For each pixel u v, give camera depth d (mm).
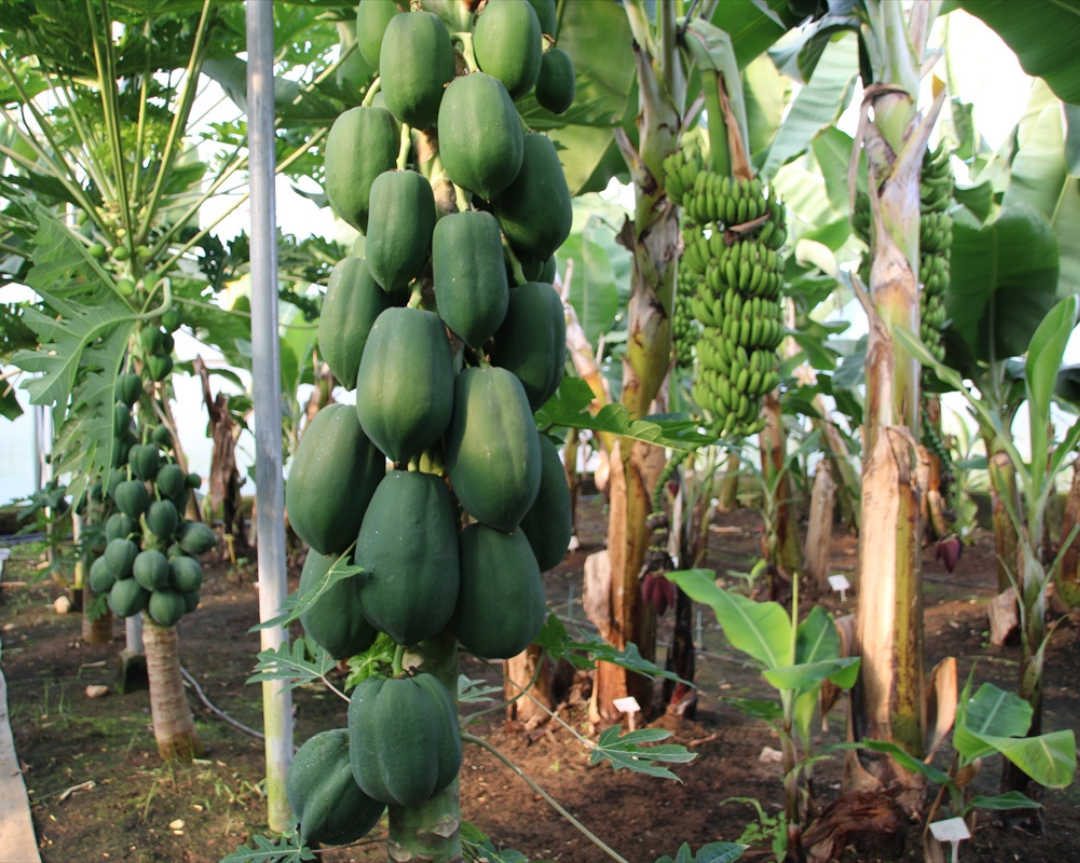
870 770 2986
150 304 3311
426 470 1230
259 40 2652
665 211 3600
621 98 4480
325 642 1202
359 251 1358
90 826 3000
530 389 1219
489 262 1129
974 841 2967
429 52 1149
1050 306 4316
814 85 5402
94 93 3422
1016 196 5238
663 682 4246
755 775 3467
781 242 3254
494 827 3102
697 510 6016
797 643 3133
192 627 5750
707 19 3779
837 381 5379
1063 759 2297
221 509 8359
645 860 2822
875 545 2953
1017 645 5273
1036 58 3367
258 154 2686
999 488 3121
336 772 1206
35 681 4578
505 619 1133
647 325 3658
